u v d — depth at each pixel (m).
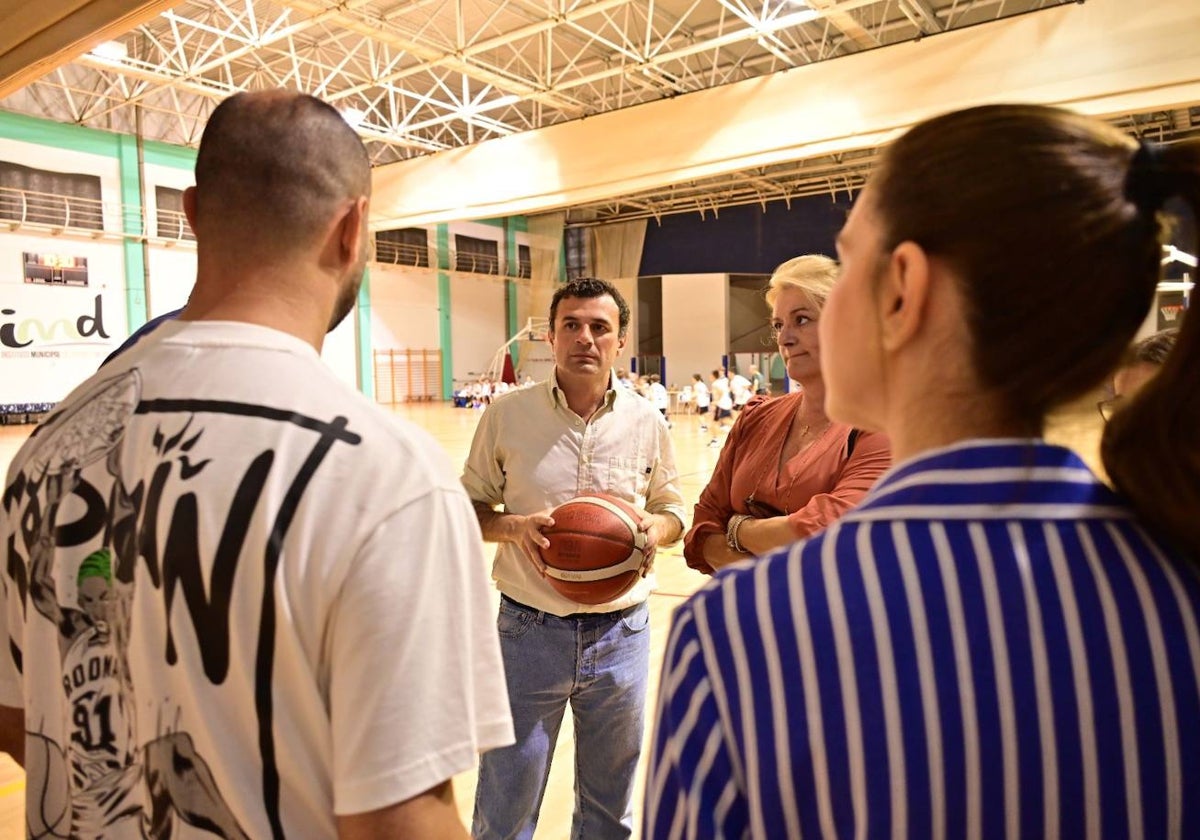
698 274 24.78
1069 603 0.49
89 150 16.78
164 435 0.75
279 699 0.70
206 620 0.70
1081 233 0.51
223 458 0.72
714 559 1.70
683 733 0.54
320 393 0.77
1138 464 0.53
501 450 2.08
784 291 1.65
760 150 9.16
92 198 16.83
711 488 1.84
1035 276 0.51
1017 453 0.53
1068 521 0.52
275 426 0.73
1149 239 0.53
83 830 0.78
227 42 15.41
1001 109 0.55
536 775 1.96
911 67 8.03
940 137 0.56
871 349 0.59
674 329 25.11
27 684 0.82
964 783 0.47
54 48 3.32
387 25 11.48
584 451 2.05
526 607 1.96
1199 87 6.65
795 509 1.58
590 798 2.04
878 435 1.47
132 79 16.69
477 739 0.77
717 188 23.44
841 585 0.51
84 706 0.79
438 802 0.70
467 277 25.73
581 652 1.93
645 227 26.27
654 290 25.70
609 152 10.55
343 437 0.73
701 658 0.54
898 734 0.48
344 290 0.90
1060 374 0.53
